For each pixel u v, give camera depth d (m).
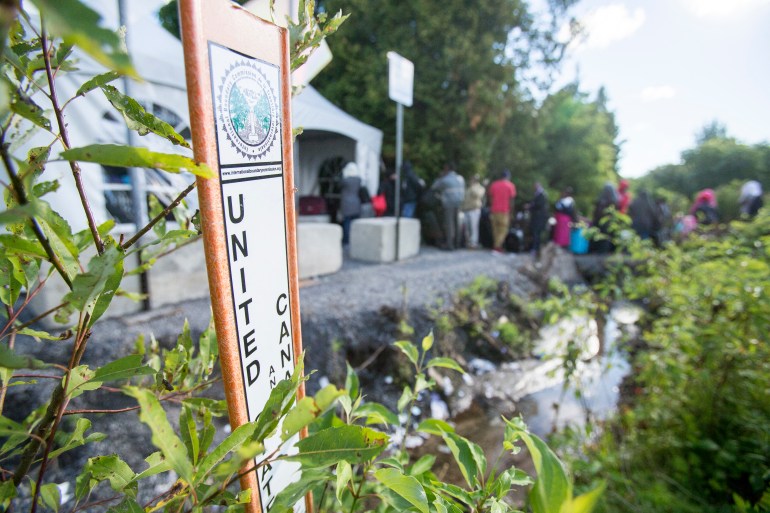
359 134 8.07
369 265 6.37
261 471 0.77
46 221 0.49
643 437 2.82
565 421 3.70
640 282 3.73
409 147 10.38
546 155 13.61
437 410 3.76
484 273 6.25
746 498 2.12
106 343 2.82
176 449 0.44
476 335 4.91
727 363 2.63
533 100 11.73
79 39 0.21
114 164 0.40
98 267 0.46
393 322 4.16
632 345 4.57
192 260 3.86
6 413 2.25
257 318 0.75
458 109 10.15
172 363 0.80
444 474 2.92
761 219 3.54
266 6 0.84
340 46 10.39
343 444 0.53
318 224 5.30
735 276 2.73
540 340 5.45
